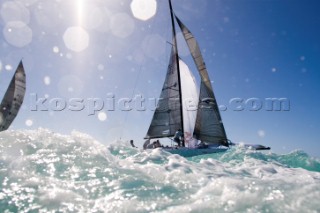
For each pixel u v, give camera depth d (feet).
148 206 12.63
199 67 62.34
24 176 15.43
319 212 10.71
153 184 15.38
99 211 12.32
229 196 12.78
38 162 17.34
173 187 14.96
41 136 21.35
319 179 15.56
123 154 30.83
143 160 23.11
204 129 60.59
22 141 20.07
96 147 20.93
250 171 20.20
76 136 22.33
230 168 20.98
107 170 17.15
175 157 24.09
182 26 64.34
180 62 66.28
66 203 12.98
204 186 14.98
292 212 10.90
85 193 14.08
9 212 12.17
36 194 13.64
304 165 30.83
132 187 14.87
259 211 11.21
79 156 18.81
